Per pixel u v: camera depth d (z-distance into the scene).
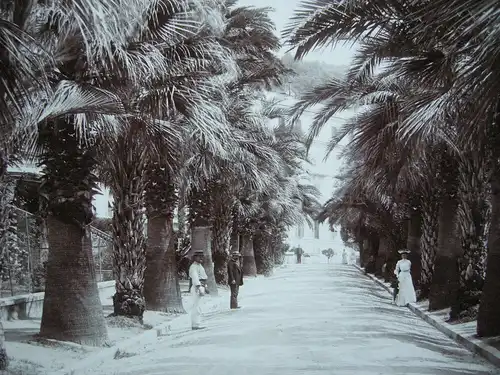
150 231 17.73
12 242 15.21
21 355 9.58
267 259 45.72
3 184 10.72
